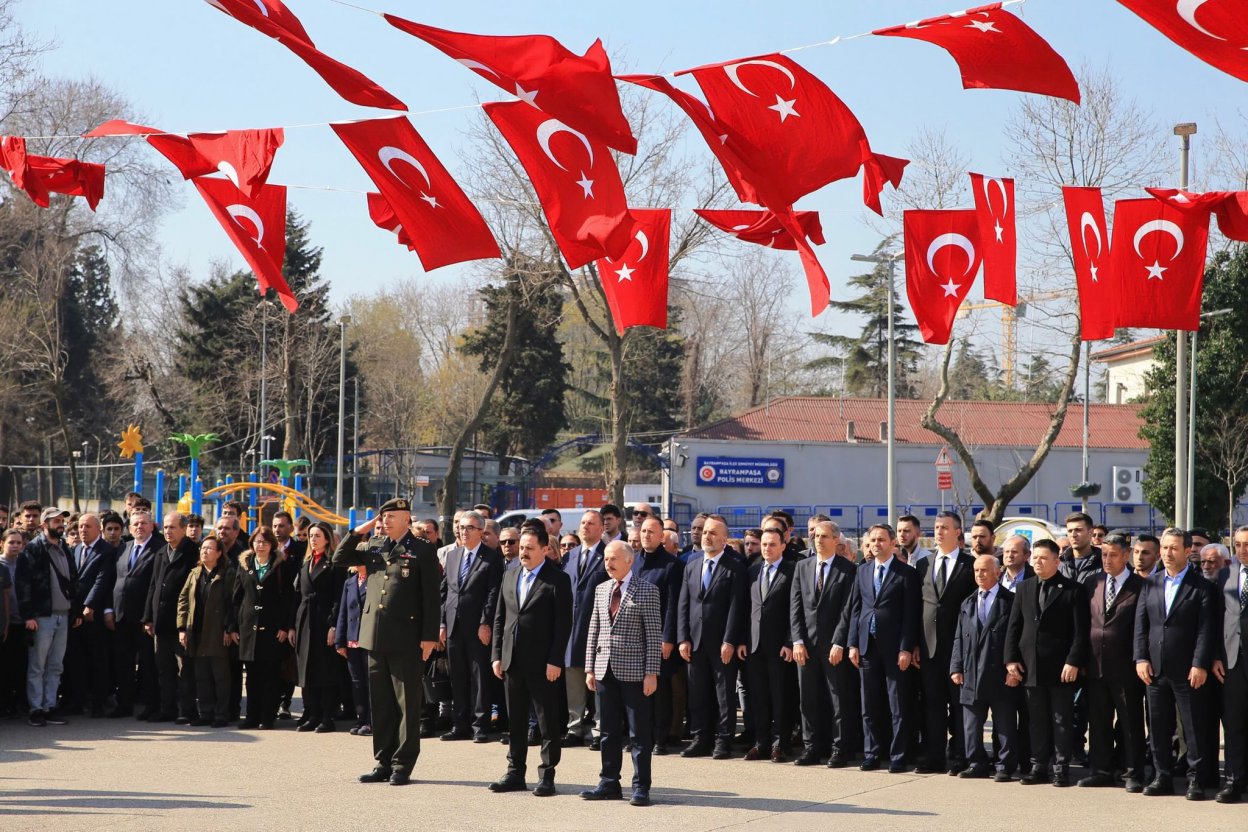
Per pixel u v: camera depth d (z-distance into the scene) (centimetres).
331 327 5716
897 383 7919
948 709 1182
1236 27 648
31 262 4353
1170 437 3834
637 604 969
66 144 3681
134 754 1159
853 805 948
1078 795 999
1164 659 999
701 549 1330
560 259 2966
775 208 852
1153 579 1025
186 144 934
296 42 799
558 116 791
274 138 915
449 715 1326
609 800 960
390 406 6700
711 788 1018
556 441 7062
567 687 1261
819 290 859
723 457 5038
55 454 6150
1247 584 995
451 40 772
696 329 7588
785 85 838
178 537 1383
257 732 1312
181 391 6028
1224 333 3725
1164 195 981
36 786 995
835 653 1127
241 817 880
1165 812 930
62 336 5950
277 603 1342
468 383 7388
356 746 1219
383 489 5572
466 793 983
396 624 1020
